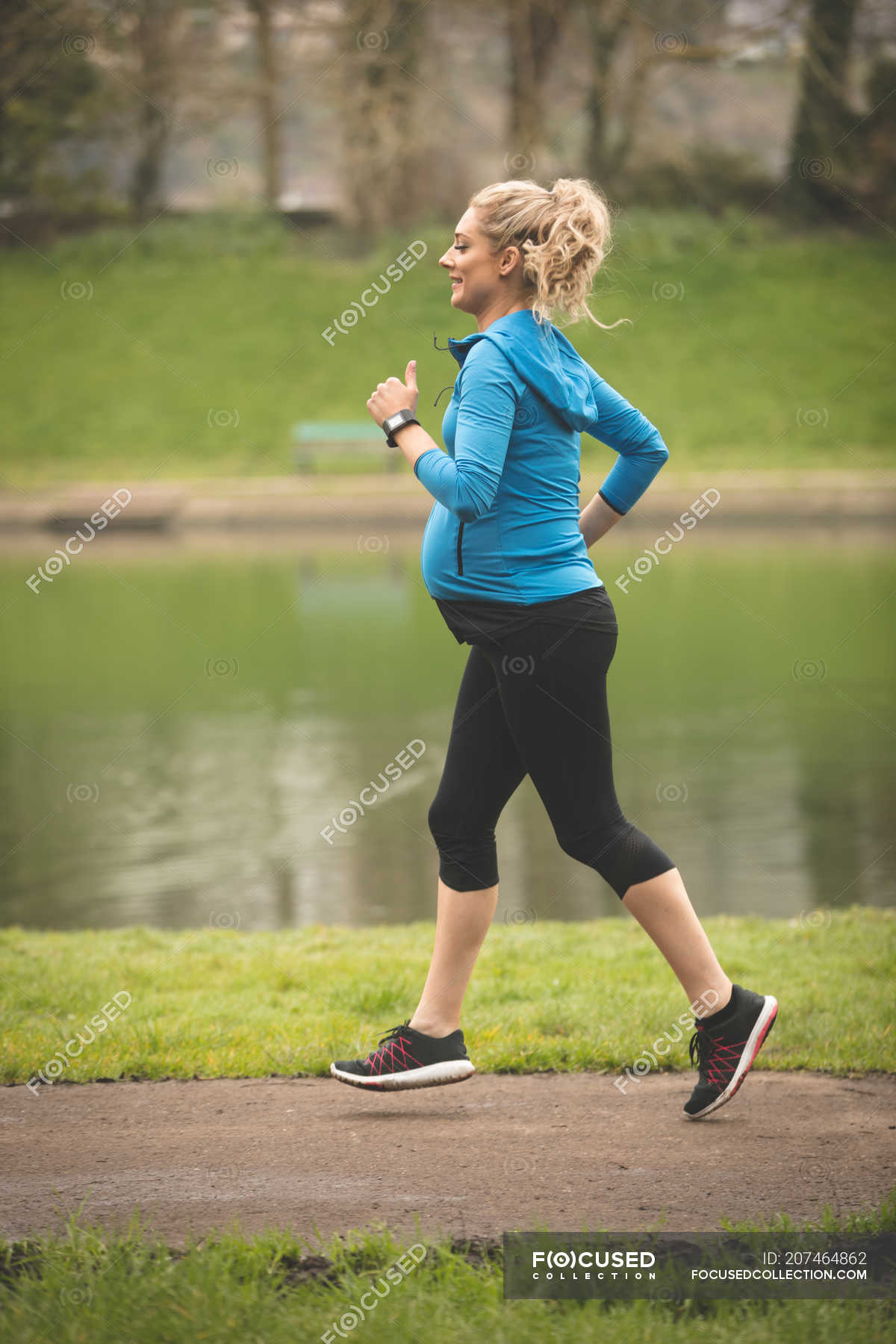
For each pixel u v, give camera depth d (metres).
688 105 99.56
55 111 96.12
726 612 41.25
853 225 96.75
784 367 80.31
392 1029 10.30
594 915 16.23
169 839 19.62
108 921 16.02
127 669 33.69
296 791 22.14
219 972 13.13
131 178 99.44
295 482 69.88
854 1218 7.29
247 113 99.00
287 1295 6.55
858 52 96.56
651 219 93.88
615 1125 8.98
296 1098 9.59
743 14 93.50
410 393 8.77
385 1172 8.18
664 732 25.67
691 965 8.89
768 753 23.95
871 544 56.84
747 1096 9.55
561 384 8.60
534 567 8.62
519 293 8.96
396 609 43.09
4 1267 6.86
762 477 67.81
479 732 9.13
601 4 92.75
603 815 8.80
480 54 96.56
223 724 27.05
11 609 44.66
